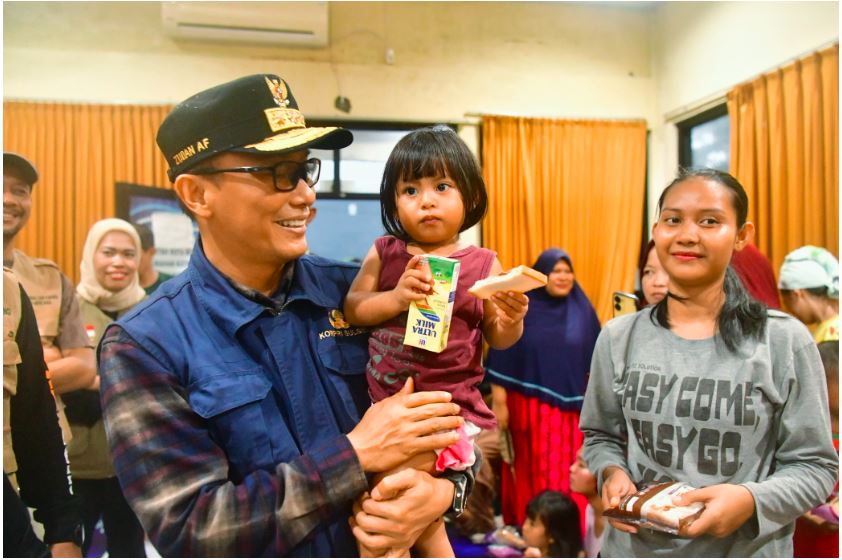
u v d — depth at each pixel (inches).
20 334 47.7
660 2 127.3
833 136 87.4
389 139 123.6
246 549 28.0
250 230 31.4
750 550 34.3
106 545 81.9
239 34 114.6
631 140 126.7
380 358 35.4
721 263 35.9
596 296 125.3
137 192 99.7
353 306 36.9
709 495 32.4
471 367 35.9
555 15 127.8
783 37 95.0
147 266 99.6
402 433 30.1
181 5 109.0
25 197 62.4
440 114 124.3
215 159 30.6
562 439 81.0
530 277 30.4
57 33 113.5
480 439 88.0
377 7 122.3
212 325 32.9
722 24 108.3
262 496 28.5
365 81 122.1
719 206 35.7
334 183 121.8
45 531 50.4
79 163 114.0
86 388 74.1
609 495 35.8
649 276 55.1
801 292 68.7
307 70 120.3
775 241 95.7
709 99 111.7
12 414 47.1
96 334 85.5
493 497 91.7
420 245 38.1
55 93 113.5
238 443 30.7
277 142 30.4
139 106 115.3
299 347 34.5
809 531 50.2
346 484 29.3
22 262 67.4
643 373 37.4
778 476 33.5
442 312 33.0
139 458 28.9
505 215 123.1
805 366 34.3
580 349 81.8
